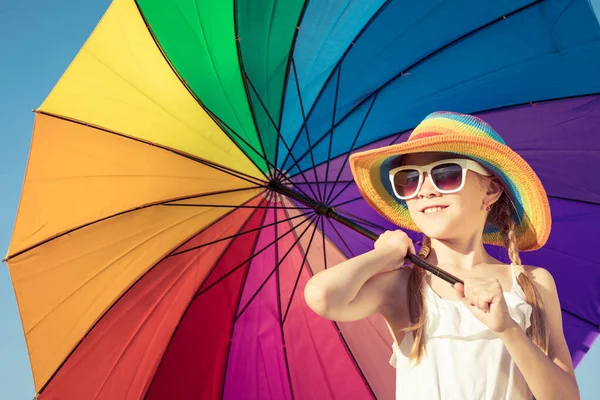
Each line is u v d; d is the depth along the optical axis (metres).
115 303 3.78
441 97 3.88
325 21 3.74
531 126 3.84
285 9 3.68
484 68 3.81
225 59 3.68
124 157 3.69
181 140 3.71
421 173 2.58
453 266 2.62
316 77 3.84
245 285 4.10
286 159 3.85
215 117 3.68
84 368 3.77
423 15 3.79
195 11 3.64
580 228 3.89
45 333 3.69
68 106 3.63
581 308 3.96
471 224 2.60
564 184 3.87
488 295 2.09
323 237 3.89
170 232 3.81
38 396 3.70
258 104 3.75
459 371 2.35
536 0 3.71
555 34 3.71
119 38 3.65
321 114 3.88
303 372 4.13
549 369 2.21
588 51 3.70
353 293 2.32
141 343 3.88
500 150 2.54
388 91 3.88
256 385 4.15
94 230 3.69
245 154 3.74
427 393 2.36
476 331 2.38
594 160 3.80
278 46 3.72
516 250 2.74
